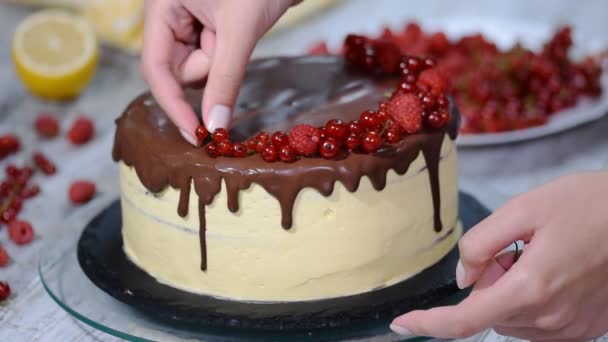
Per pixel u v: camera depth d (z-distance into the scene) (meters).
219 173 0.72
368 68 0.83
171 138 0.75
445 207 0.78
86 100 1.13
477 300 0.64
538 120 0.98
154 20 0.76
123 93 1.14
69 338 0.76
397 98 0.74
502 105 0.99
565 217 0.64
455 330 0.65
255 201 0.72
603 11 1.34
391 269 0.76
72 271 0.80
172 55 0.76
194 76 0.76
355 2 1.45
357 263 0.74
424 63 0.81
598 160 0.97
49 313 0.79
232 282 0.75
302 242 0.73
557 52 1.03
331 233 0.73
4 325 0.78
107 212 0.87
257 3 0.73
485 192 0.88
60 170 0.99
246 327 0.72
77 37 1.12
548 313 0.64
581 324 0.66
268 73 0.83
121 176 0.79
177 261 0.76
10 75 1.19
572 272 0.63
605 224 0.64
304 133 0.72
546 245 0.63
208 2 0.73
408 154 0.74
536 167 0.96
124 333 0.72
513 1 1.41
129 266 0.79
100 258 0.80
